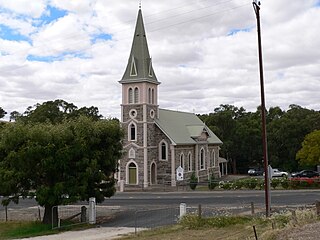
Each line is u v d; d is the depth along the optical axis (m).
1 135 30.70
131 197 46.28
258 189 50.69
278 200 38.88
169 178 60.62
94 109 80.94
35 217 34.47
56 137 30.17
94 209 31.00
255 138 87.44
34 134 30.00
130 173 59.91
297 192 46.47
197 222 25.92
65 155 29.58
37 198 29.56
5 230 29.47
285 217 23.91
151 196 46.88
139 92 60.12
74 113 77.19
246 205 35.56
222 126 91.38
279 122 82.19
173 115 69.25
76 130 31.48
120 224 29.88
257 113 99.56
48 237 25.86
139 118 59.78
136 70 60.47
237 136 89.75
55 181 31.02
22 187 31.19
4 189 29.66
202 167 69.94
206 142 70.94
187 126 69.81
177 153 61.75
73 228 29.12
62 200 30.03
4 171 29.61
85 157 30.55
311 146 57.72
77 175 30.47
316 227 19.25
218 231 23.73
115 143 33.16
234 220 26.16
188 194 47.91
